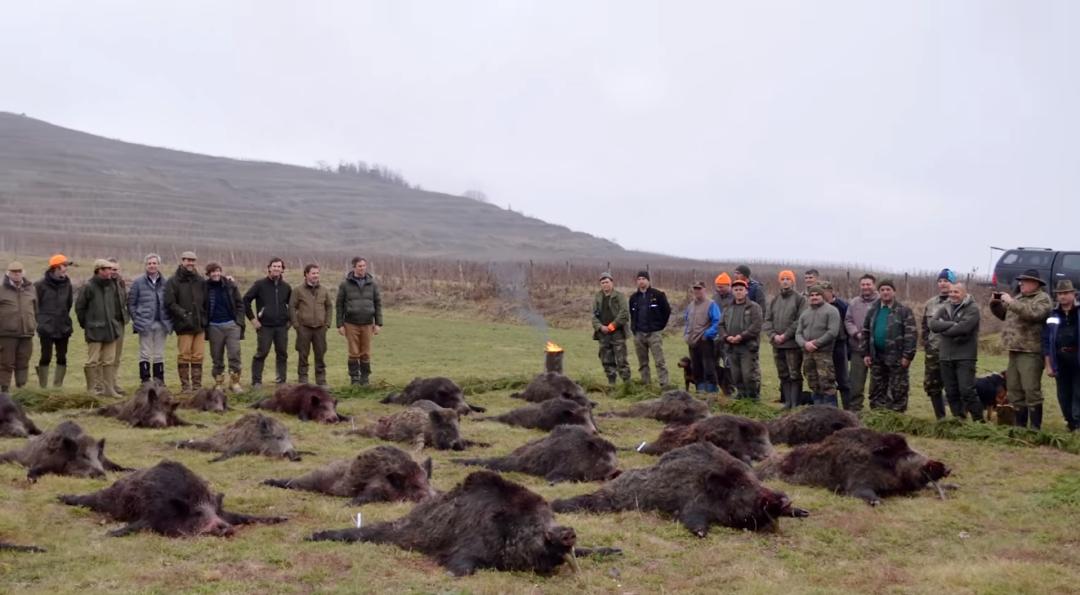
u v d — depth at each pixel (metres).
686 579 8.27
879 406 17.64
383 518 9.75
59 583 7.66
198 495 9.46
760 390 20.77
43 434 11.92
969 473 12.98
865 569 8.71
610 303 21.19
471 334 38.56
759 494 9.80
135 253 100.69
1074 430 15.46
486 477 8.91
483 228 149.62
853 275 57.25
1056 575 8.52
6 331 18.31
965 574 8.46
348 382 22.84
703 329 20.25
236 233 142.62
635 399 19.66
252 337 35.47
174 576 7.86
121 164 196.75
